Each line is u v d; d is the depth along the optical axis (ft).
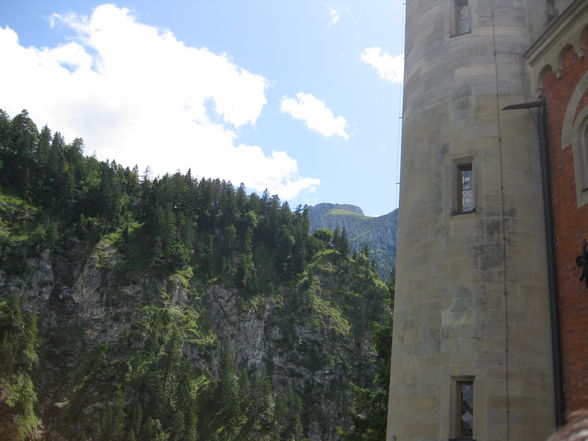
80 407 443.32
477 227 52.11
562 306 47.80
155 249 591.78
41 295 521.24
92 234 589.73
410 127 61.26
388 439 53.93
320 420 550.36
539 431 45.96
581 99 48.29
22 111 645.92
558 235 49.37
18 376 424.87
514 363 47.65
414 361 52.34
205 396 488.44
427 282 53.52
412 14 65.98
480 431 46.42
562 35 50.57
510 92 55.31
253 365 571.69
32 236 552.82
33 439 403.13
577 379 44.86
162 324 534.78
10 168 606.14
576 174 47.42
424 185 56.95
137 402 453.99
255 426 475.31
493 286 50.03
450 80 58.13
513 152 53.62
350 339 632.38
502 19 58.08
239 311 597.11
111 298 541.75
